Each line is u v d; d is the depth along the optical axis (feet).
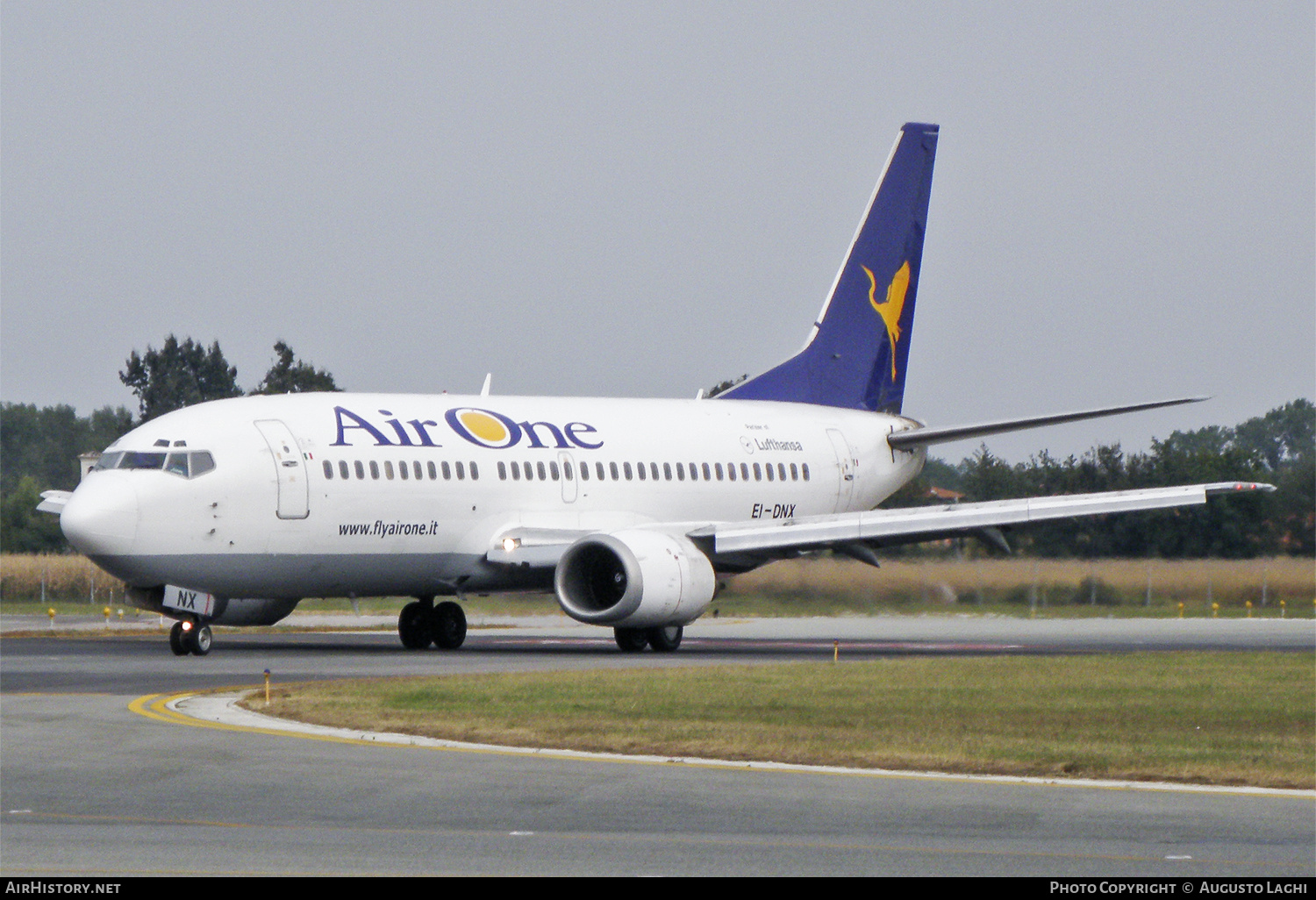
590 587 457.68
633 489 503.61
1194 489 456.04
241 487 422.00
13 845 161.07
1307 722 271.90
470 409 482.28
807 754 225.56
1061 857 159.53
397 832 168.86
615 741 236.02
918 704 293.02
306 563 436.35
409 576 458.50
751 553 476.95
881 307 594.65
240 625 492.13
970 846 164.35
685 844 164.35
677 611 445.37
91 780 199.82
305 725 253.44
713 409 545.03
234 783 197.98
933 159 602.03
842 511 567.59
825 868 153.17
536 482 479.82
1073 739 245.45
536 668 374.84
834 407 584.40
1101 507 451.12
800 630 601.21
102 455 434.30
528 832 169.58
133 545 409.69
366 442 447.42
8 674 346.74
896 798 192.44
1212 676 353.31
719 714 272.72
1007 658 412.16
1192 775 212.02
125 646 460.55
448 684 317.22
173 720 258.16
